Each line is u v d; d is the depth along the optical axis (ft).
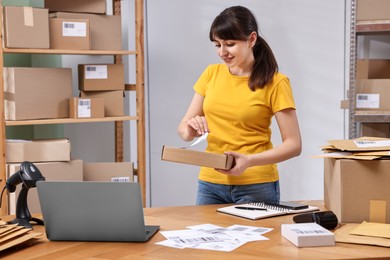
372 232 5.92
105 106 11.46
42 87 10.71
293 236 5.57
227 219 6.68
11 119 10.59
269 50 7.72
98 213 5.72
